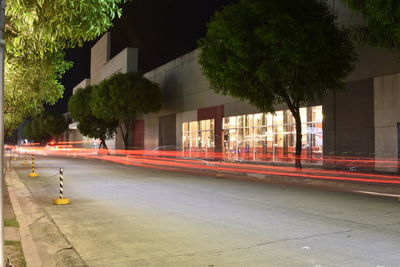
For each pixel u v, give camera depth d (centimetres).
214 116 3891
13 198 1303
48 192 1517
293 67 1939
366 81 2239
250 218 966
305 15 1927
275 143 3072
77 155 6141
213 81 2231
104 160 4362
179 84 4572
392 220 931
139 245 720
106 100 4569
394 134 2075
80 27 661
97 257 651
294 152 2867
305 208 1108
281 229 840
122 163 3700
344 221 921
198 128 4194
